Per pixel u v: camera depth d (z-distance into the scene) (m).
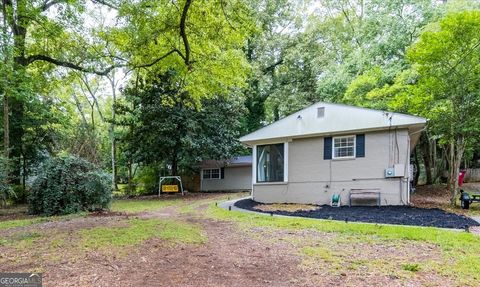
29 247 5.10
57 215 9.82
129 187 21.25
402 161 10.36
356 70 19.02
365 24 18.73
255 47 23.98
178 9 9.62
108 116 27.11
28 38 14.12
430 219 7.80
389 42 16.95
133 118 19.03
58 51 12.99
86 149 11.45
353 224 7.18
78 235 6.00
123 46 11.12
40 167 11.20
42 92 14.73
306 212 9.58
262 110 26.31
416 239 5.70
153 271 3.94
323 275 3.83
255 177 13.14
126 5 9.63
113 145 22.00
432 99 10.65
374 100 15.73
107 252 4.78
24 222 8.09
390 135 10.61
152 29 10.01
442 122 10.59
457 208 10.09
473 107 9.98
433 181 20.09
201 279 3.67
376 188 10.67
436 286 3.46
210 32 10.38
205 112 19.30
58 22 11.73
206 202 13.99
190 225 7.34
